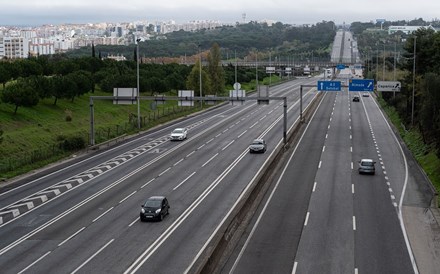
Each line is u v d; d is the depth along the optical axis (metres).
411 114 93.19
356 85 91.81
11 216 45.16
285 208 46.81
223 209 46.41
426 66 98.12
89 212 46.03
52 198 51.03
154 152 75.81
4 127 81.00
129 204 48.47
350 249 36.81
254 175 59.88
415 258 35.38
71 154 74.62
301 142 82.62
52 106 101.94
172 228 41.28
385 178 58.81
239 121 110.56
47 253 36.06
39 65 118.56
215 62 149.25
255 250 36.44
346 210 46.41
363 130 95.50
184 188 54.31
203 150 76.94
